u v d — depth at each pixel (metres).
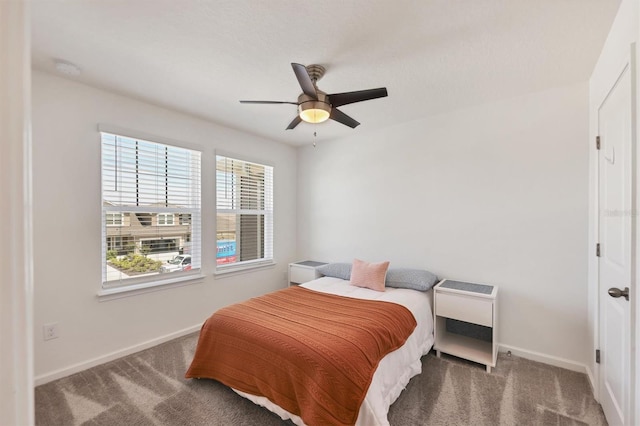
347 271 3.32
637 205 1.26
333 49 1.91
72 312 2.32
